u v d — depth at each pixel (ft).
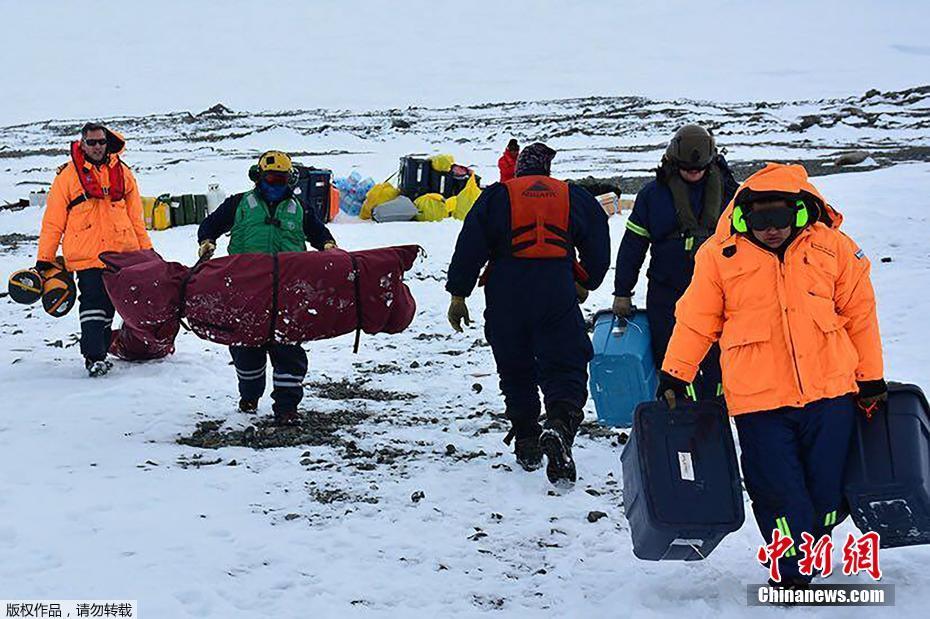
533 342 20.79
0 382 28.99
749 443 14.78
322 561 17.07
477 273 20.67
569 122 165.27
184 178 86.58
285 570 16.71
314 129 163.43
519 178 20.89
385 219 56.75
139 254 25.73
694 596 15.34
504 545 17.74
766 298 14.49
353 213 59.77
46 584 15.96
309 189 55.77
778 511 14.64
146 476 20.94
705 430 14.90
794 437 14.62
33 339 35.45
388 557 17.28
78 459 22.15
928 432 14.74
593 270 21.09
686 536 14.47
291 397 24.85
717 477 14.62
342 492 20.21
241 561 17.01
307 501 19.72
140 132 186.19
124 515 18.79
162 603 15.35
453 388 28.96
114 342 31.24
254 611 15.35
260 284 22.71
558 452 19.97
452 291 20.67
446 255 48.67
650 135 137.28
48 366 31.09
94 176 29.32
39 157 130.00
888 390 14.80
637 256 22.21
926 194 54.24
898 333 30.99
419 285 43.01
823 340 14.40
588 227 20.75
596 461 21.79
